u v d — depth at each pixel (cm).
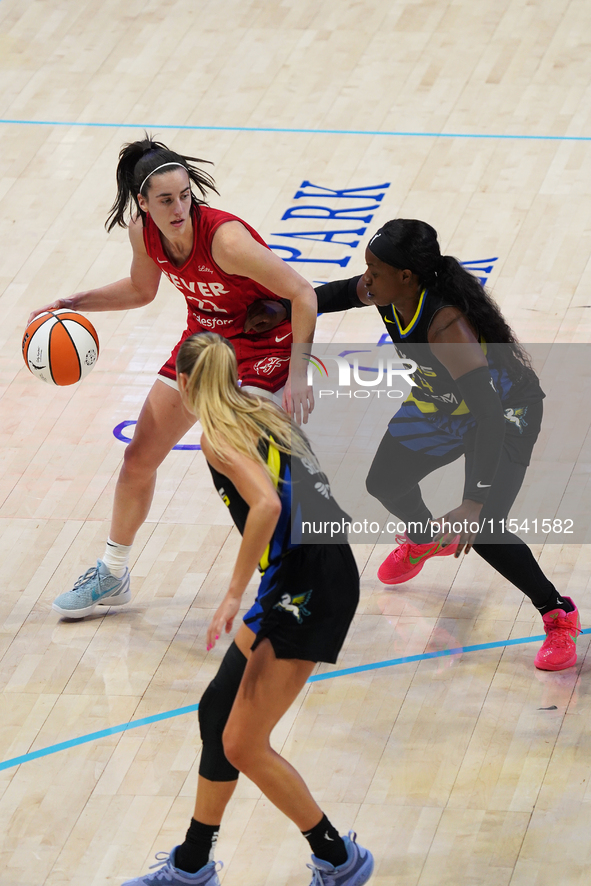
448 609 1603
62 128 2852
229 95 2952
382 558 1708
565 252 2362
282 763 1111
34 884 1193
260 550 1055
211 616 1609
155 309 2292
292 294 1377
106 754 1366
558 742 1362
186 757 1360
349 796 1297
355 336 2167
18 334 2216
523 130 2767
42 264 2400
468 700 1434
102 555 1728
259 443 1098
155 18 3297
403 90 2936
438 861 1208
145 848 1235
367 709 1425
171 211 1352
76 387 2092
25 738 1394
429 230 1317
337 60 3073
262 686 1095
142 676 1496
